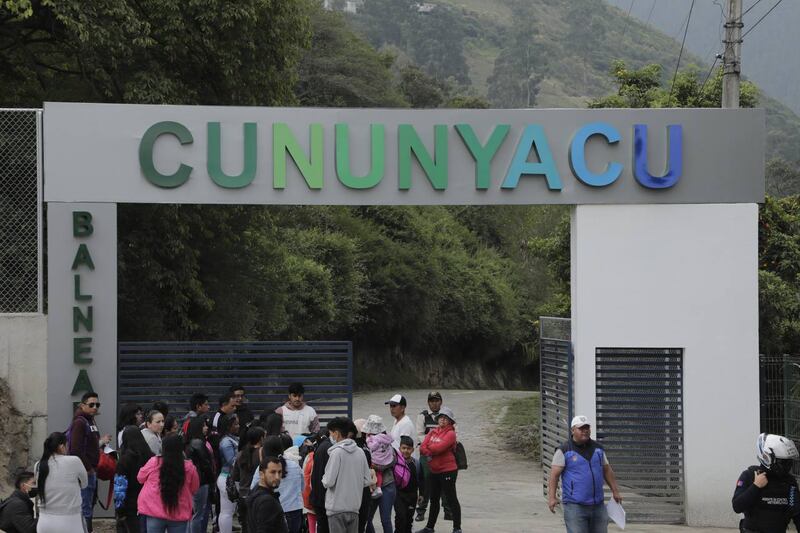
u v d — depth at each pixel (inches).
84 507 460.4
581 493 403.9
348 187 564.4
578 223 575.5
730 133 577.6
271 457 333.7
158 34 824.9
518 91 5629.9
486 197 570.3
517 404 1526.8
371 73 2497.5
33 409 539.2
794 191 1991.9
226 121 561.6
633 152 574.6
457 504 514.3
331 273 1663.4
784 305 786.8
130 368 569.3
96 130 553.9
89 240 550.9
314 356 585.6
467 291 2202.3
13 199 546.9
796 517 330.6
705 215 576.7
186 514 379.6
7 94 850.1
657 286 574.2
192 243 933.8
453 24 5807.1
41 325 543.2
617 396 575.8
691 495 567.5
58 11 726.5
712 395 571.8
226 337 1031.6
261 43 885.2
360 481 403.9
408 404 1515.7
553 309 1087.0
